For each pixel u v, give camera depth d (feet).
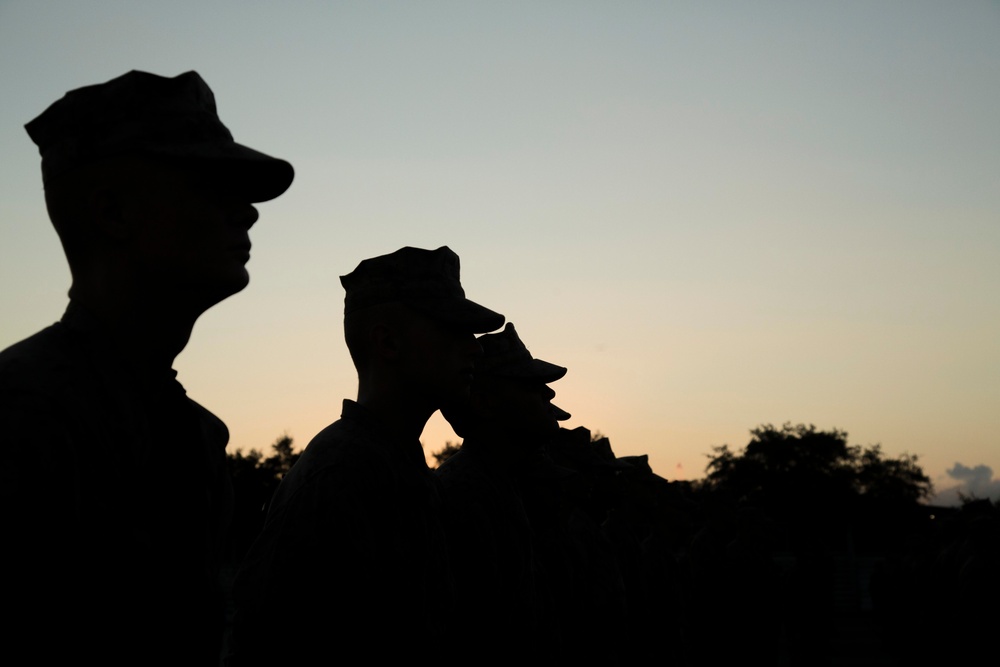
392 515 12.00
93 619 6.58
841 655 74.69
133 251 7.39
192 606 7.24
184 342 7.80
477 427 19.01
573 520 26.99
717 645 50.85
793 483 272.92
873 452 278.87
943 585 47.09
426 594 12.12
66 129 7.38
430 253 14.05
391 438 12.78
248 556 11.42
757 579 51.13
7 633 6.21
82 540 6.58
